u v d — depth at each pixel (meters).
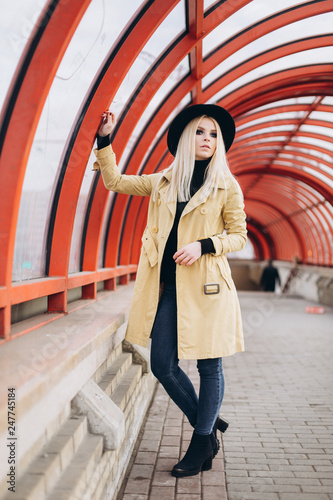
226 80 6.48
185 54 4.41
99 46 3.14
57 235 3.32
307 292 18.47
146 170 6.88
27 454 1.76
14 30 2.21
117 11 3.08
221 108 2.80
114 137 4.48
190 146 2.78
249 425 4.15
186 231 2.74
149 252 2.81
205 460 3.00
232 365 6.77
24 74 2.27
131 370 3.87
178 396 2.92
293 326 10.84
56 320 3.02
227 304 2.75
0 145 2.25
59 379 1.88
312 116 9.69
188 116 2.84
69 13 2.22
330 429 4.05
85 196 4.48
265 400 4.98
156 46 4.26
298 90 7.77
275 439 3.79
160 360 2.78
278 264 25.05
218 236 2.71
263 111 9.02
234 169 14.68
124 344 4.23
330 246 17.20
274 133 10.82
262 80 7.30
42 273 3.29
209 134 2.82
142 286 2.79
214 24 4.37
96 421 2.37
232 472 3.13
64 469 1.95
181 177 2.80
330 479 3.05
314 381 5.83
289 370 6.45
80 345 2.24
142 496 2.70
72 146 3.40
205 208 2.74
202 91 6.48
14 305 2.73
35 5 2.20
